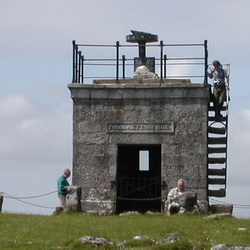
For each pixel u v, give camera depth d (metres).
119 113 43.88
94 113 44.03
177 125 43.56
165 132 43.59
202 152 43.41
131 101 43.81
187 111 43.56
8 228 34.03
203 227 35.16
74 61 44.47
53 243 31.58
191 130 43.53
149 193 44.84
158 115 43.66
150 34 44.94
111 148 43.88
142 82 44.38
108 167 43.84
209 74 44.88
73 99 44.09
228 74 45.00
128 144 43.88
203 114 43.50
